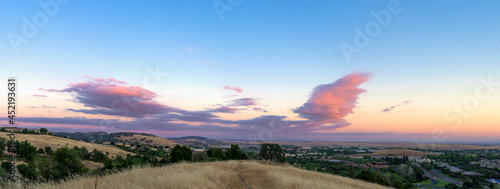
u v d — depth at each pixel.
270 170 20.16
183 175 12.00
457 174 160.12
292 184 13.31
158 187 9.77
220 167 21.00
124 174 13.05
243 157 73.44
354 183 22.55
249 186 12.94
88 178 11.50
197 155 53.97
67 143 127.75
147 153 123.06
